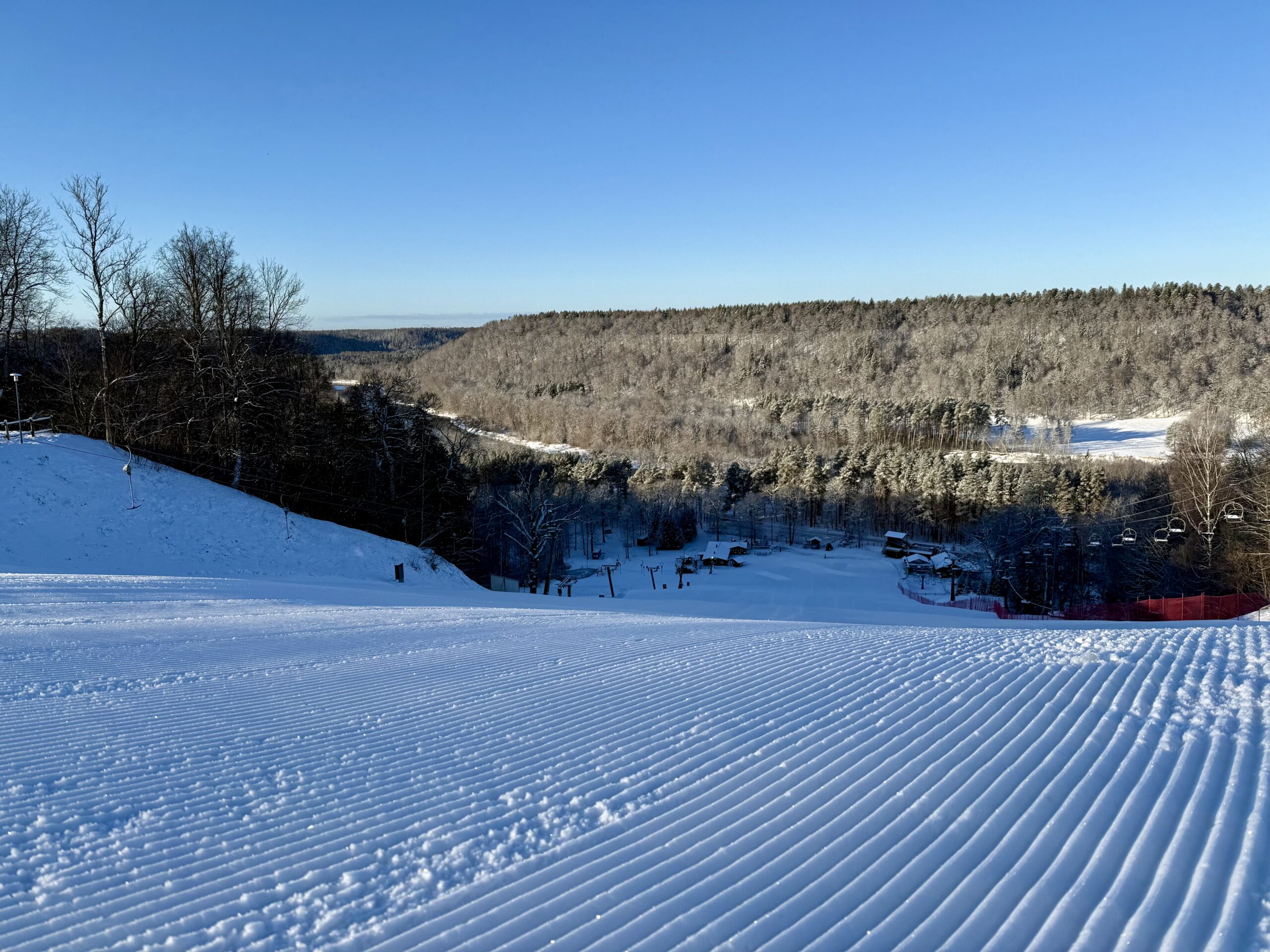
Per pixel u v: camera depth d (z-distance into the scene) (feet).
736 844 18.08
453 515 147.13
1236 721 25.31
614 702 31.14
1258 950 13.24
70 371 123.24
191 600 66.18
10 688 32.71
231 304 123.24
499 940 14.21
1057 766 22.02
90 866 17.08
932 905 15.16
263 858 17.58
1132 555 158.20
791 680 33.99
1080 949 13.55
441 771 23.38
